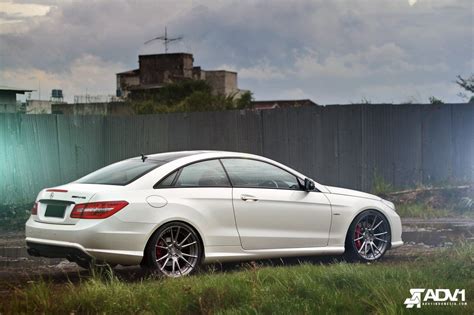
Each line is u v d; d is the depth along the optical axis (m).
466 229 14.36
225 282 7.90
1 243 13.24
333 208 10.56
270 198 10.09
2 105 33.00
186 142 19.53
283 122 19.16
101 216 8.95
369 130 18.92
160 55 73.06
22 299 7.69
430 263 9.42
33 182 17.88
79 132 18.72
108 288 7.76
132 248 9.02
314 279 8.12
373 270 8.55
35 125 17.95
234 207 9.79
